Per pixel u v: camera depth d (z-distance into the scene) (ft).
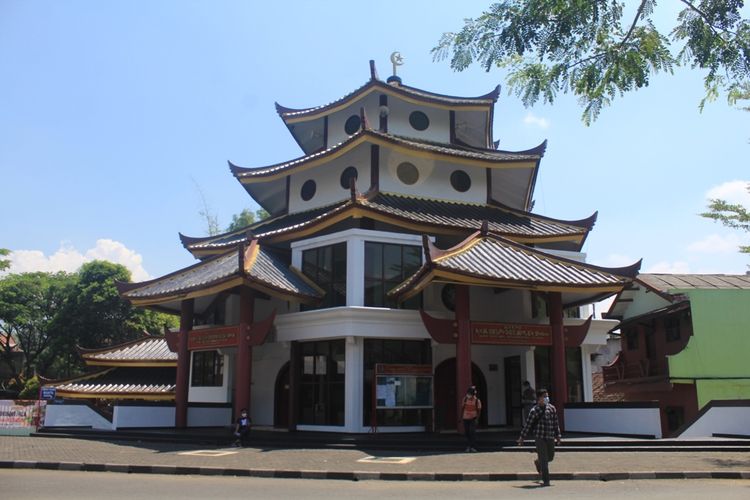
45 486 35.78
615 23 36.70
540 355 74.95
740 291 96.89
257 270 67.46
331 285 69.26
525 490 35.40
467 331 60.85
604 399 126.93
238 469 43.01
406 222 69.62
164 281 77.51
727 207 84.23
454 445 55.26
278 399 76.54
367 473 41.19
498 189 96.12
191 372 86.38
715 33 36.40
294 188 87.25
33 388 146.20
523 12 35.96
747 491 34.63
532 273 62.08
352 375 64.54
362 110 76.69
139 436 66.44
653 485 37.93
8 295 176.14
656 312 100.89
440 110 89.61
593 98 39.52
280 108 93.25
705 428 63.26
